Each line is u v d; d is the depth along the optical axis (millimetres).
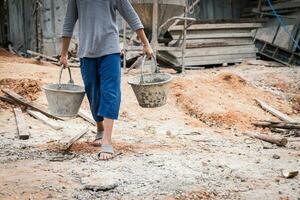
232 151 6133
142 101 5574
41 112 7969
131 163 5086
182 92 9680
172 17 12375
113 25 5219
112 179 4441
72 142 5742
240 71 14219
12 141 6191
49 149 5707
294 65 16031
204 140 6949
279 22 17188
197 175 4746
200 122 8453
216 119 8531
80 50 5324
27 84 9273
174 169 4922
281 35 16656
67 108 5414
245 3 20219
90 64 5301
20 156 5375
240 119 8594
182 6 12594
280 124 8227
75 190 4219
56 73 10859
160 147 6105
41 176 4586
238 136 7516
